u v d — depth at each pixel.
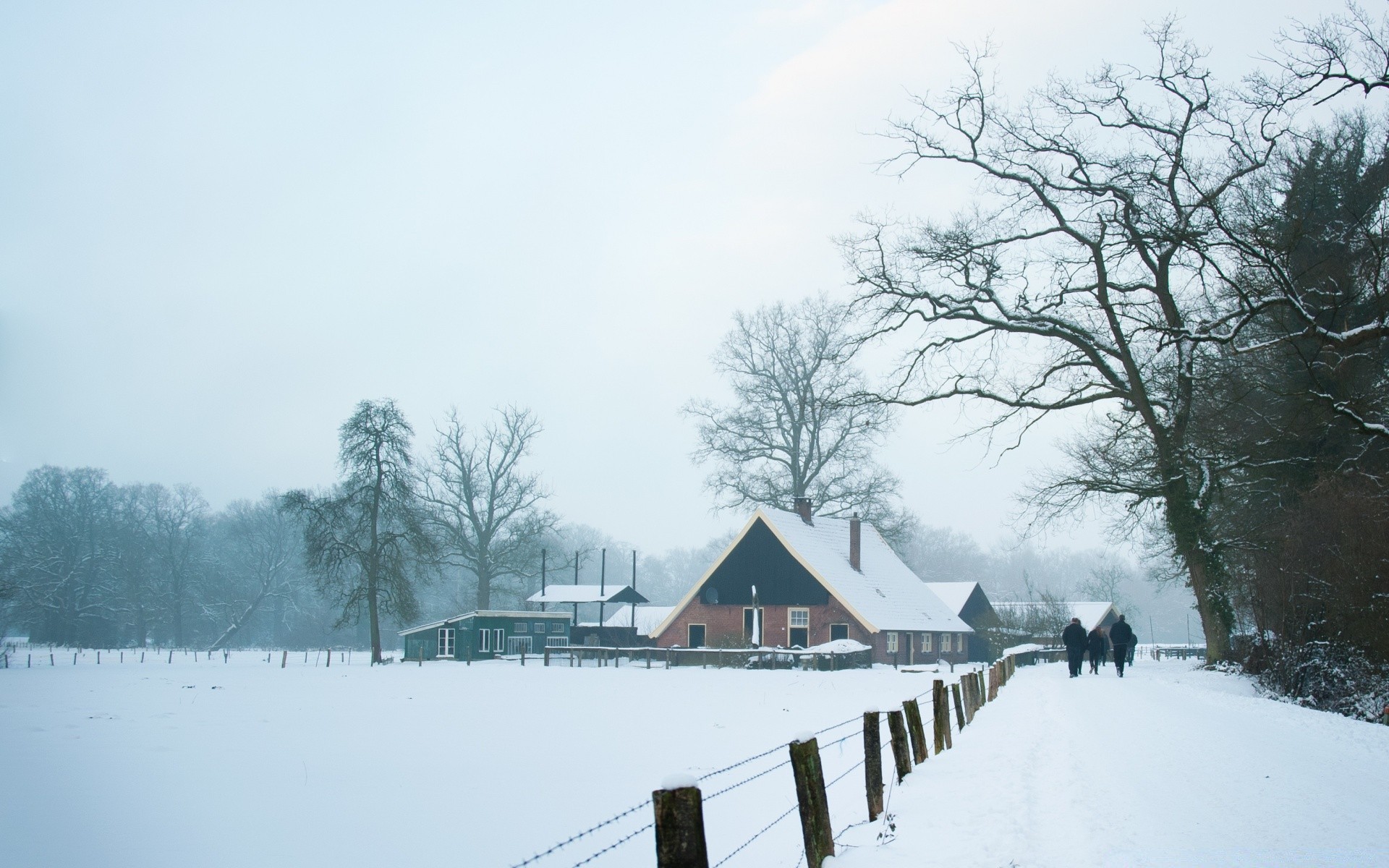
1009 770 11.44
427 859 11.39
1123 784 10.73
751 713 26.89
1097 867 7.30
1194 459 32.88
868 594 55.75
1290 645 26.70
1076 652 30.70
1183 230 28.59
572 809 14.16
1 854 11.55
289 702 30.30
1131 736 14.92
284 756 18.77
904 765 11.34
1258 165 28.62
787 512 57.06
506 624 66.62
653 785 15.96
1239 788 10.81
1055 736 14.53
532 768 17.45
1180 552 33.97
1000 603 76.50
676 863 5.23
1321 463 29.59
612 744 20.59
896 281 35.50
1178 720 17.48
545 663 55.31
